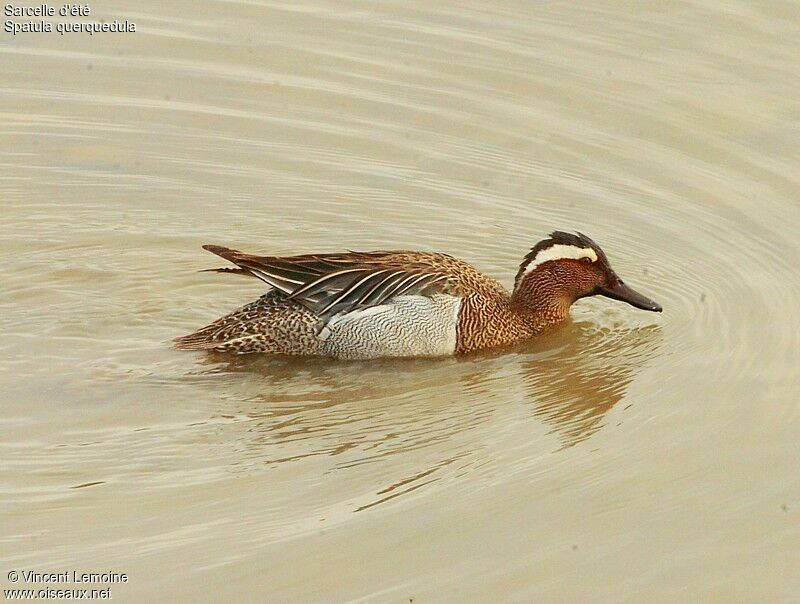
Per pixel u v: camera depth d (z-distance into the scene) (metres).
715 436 13.04
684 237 16.92
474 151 18.59
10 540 11.05
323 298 14.51
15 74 19.73
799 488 12.16
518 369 14.56
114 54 20.28
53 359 14.08
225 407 13.45
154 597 10.41
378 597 10.53
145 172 17.98
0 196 17.31
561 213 17.45
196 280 15.94
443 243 16.91
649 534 11.51
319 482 12.08
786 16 20.78
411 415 13.43
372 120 19.14
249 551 11.00
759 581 10.94
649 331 15.36
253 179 17.98
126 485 11.91
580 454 12.71
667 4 21.28
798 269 16.20
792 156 18.11
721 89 19.44
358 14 21.41
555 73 19.98
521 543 11.30
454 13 21.41
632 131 18.83
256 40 20.75
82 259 16.12
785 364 14.35
